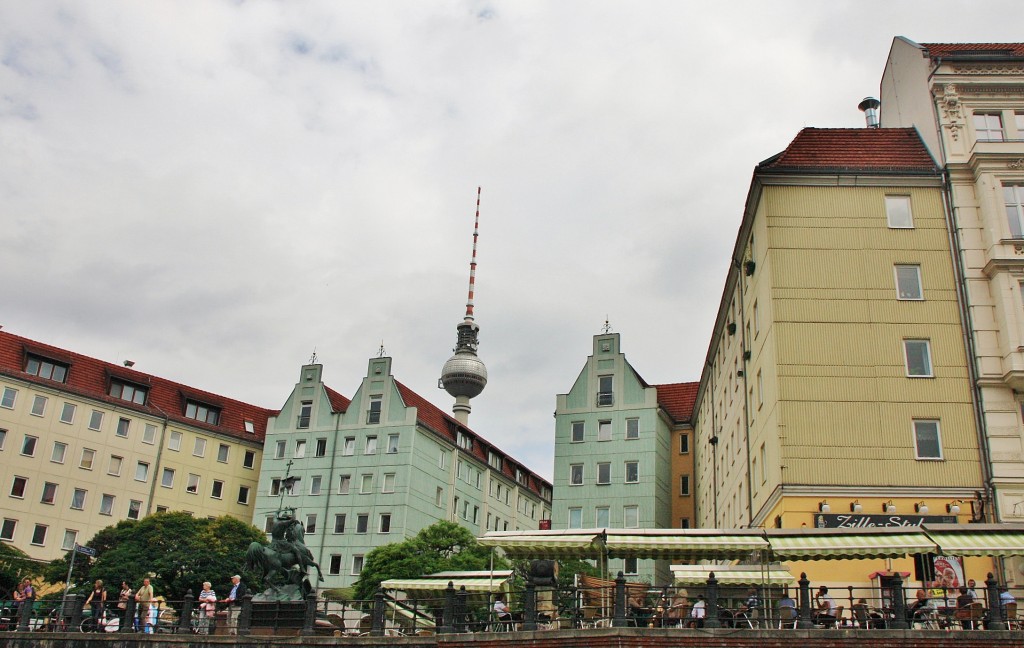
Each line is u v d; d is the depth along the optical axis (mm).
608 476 72000
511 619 27766
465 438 89938
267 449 83188
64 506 71875
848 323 36156
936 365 35406
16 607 34156
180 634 29156
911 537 26625
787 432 34719
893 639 22641
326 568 76438
